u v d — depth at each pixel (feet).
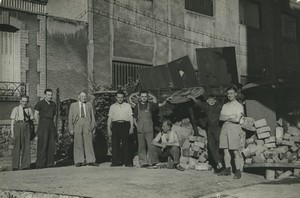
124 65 49.88
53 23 43.73
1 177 25.64
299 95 34.06
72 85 44.62
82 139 31.71
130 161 31.94
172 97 34.63
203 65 49.42
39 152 31.04
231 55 49.44
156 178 24.47
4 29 40.81
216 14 63.41
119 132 31.42
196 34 59.72
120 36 49.21
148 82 42.29
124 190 20.57
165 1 55.42
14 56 41.19
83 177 24.85
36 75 42.14
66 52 44.39
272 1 74.54
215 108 29.37
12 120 30.63
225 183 23.94
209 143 29.01
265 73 71.05
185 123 34.71
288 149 30.22
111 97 38.73
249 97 33.37
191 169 29.48
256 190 21.54
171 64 43.57
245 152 29.22
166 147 29.71
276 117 34.81
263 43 71.61
